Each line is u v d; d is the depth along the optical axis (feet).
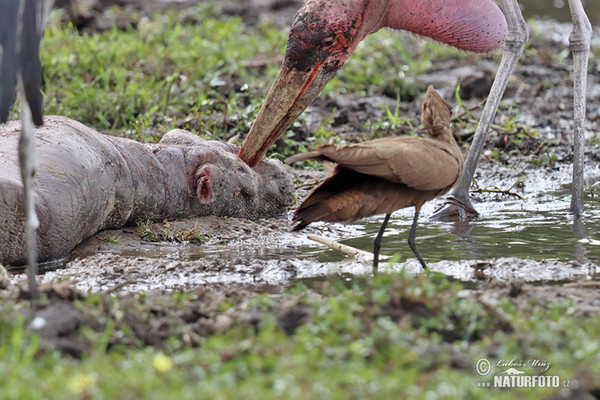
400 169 46.55
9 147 60.54
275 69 117.08
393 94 115.96
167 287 53.31
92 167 60.85
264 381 33.88
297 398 32.09
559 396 34.68
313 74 65.05
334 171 48.67
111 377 33.91
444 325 40.60
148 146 68.33
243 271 56.39
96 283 54.29
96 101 97.35
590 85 122.31
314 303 41.98
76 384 32.99
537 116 108.58
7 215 55.67
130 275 55.77
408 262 57.36
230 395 32.45
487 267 55.67
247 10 175.73
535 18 174.81
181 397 32.12
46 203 56.80
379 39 136.36
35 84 42.50
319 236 66.49
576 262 56.24
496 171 88.07
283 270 56.29
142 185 66.23
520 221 70.03
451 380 34.68
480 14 69.15
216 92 104.68
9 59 41.19
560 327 39.65
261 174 71.61
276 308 42.27
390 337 37.86
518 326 40.22
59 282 52.01
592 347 36.78
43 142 59.41
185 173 68.49
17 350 35.96
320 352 36.81
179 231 65.57
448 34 69.51
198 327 40.70
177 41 130.62
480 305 42.63
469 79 116.88
